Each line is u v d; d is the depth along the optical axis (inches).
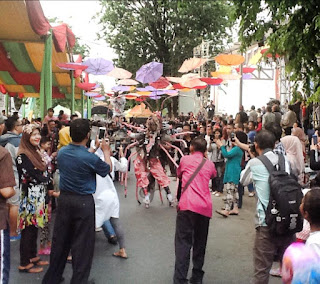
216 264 222.7
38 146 210.1
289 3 250.2
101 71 534.6
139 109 767.1
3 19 385.4
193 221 189.0
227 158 328.5
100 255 233.3
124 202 379.9
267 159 165.3
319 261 95.3
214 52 1364.4
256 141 173.0
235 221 314.2
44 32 409.4
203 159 199.6
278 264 209.5
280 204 149.9
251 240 265.7
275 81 780.6
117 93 722.8
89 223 171.0
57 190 292.5
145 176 358.0
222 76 551.5
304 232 165.5
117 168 235.5
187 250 186.2
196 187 191.6
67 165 170.4
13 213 237.3
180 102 1378.0
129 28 1358.3
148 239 264.4
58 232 171.3
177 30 1382.9
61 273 175.6
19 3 342.3
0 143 247.1
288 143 259.0
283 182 153.1
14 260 222.1
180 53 1343.5
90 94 965.8
